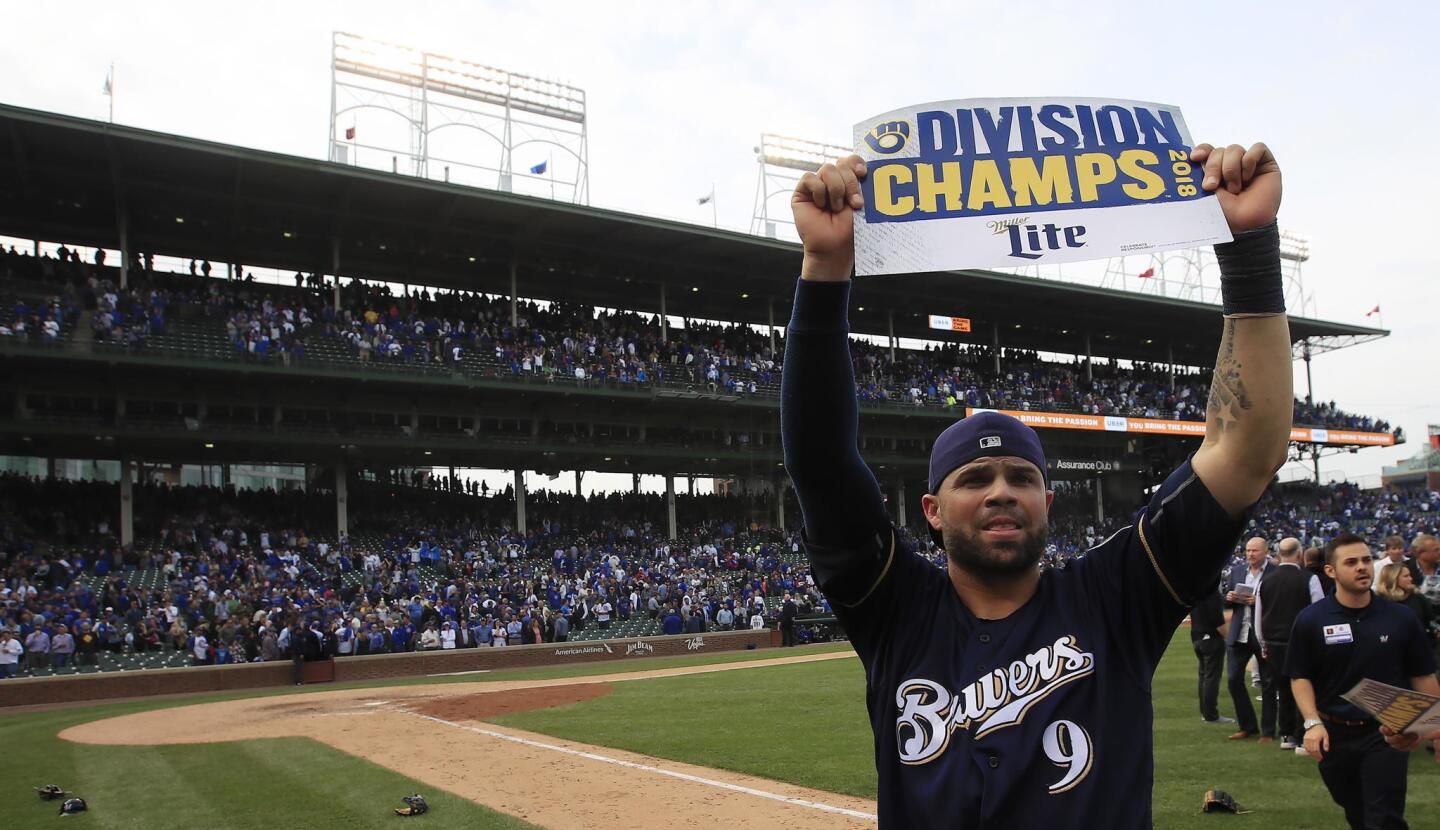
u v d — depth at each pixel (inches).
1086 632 92.7
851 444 95.2
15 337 1143.0
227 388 1338.6
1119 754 87.9
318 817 305.9
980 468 95.4
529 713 597.0
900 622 99.4
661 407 1680.6
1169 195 94.3
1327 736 208.5
